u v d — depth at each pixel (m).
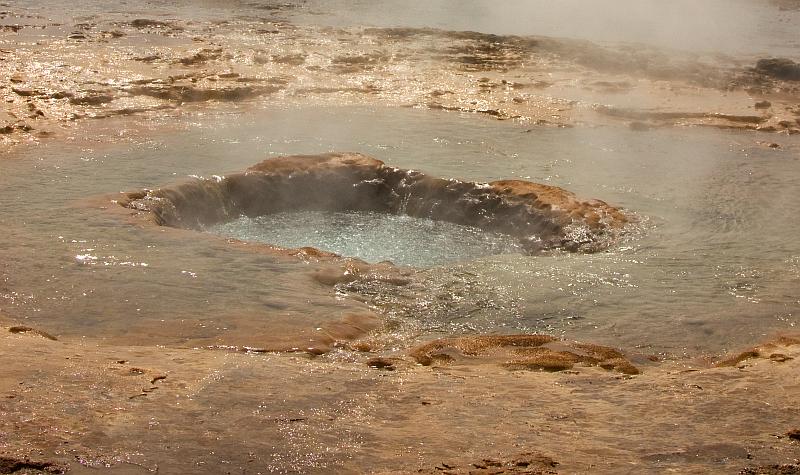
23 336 6.26
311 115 14.77
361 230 10.37
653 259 8.70
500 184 10.68
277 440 4.62
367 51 20.45
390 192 11.20
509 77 18.20
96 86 15.88
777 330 7.04
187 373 5.55
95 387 5.21
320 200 11.17
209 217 10.57
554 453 4.55
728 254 8.88
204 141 12.90
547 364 6.17
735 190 11.18
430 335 6.95
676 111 15.63
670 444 4.70
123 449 4.44
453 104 15.80
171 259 8.23
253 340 6.57
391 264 8.49
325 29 23.64
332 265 8.30
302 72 18.17
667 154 13.03
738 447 4.66
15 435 4.52
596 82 17.83
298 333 6.73
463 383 5.62
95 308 7.09
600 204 10.12
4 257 8.03
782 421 5.04
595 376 5.84
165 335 6.64
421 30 23.11
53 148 12.22
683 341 6.85
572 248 9.29
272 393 5.26
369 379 5.63
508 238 10.03
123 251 8.37
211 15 27.02
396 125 14.13
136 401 5.03
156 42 21.25
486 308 7.48
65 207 9.57
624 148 13.30
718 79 18.53
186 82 16.59
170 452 4.44
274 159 11.43
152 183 10.57
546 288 7.91
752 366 6.04
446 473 4.29
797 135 14.59
